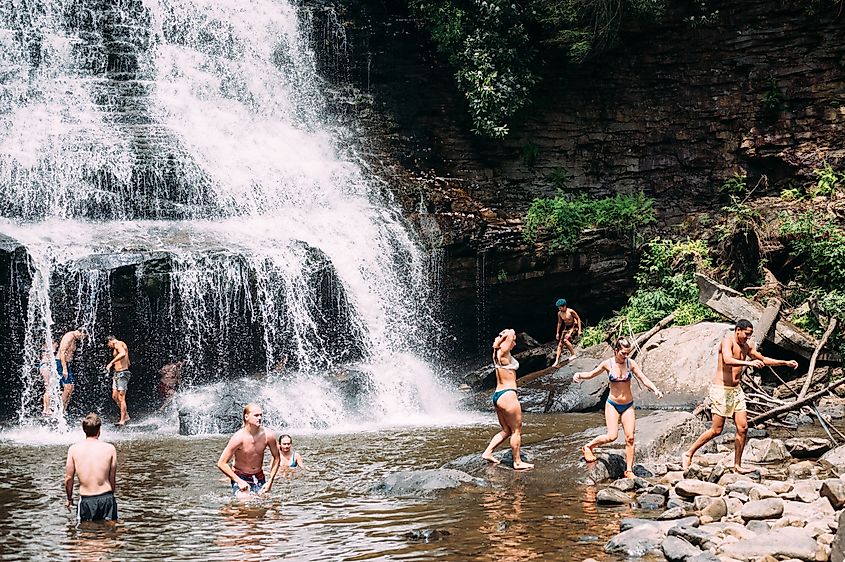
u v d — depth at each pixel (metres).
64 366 18.45
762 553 7.28
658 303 24.31
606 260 26.50
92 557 7.76
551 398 19.98
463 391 22.78
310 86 30.06
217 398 18.06
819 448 12.52
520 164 28.67
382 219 25.30
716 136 27.75
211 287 20.81
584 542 8.01
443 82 29.33
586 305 27.00
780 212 24.75
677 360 20.36
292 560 7.58
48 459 13.77
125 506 9.93
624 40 28.06
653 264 26.31
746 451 12.17
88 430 9.34
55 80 26.97
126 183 23.91
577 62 27.77
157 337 20.58
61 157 23.97
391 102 29.69
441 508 9.46
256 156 26.72
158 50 29.06
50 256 19.64
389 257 24.62
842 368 19.42
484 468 11.46
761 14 26.94
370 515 9.24
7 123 25.20
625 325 23.88
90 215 23.66
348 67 30.19
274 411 17.89
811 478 10.55
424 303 24.98
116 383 18.95
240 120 28.23
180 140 25.72
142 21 29.23
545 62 28.50
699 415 16.02
